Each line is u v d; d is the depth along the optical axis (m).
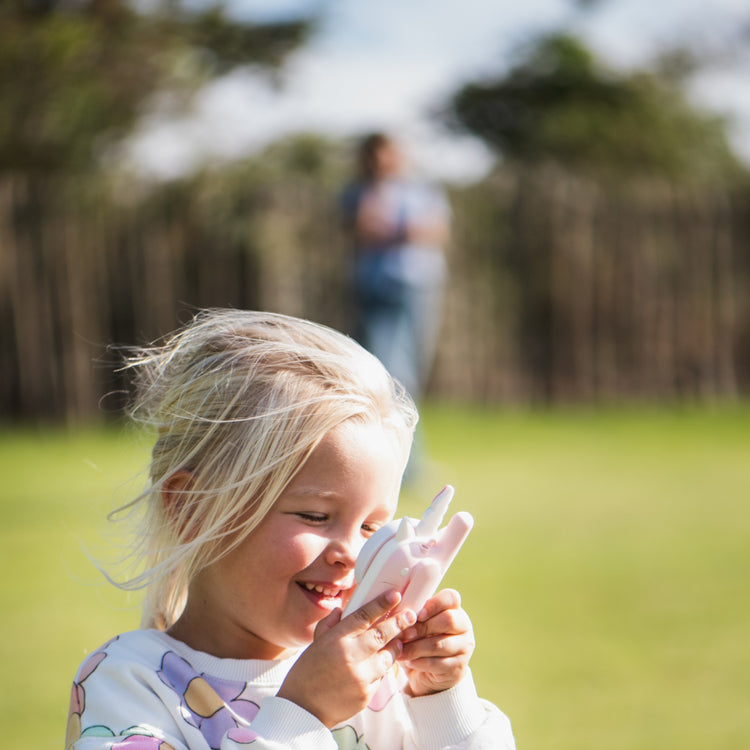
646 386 10.33
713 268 10.29
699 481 6.33
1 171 11.93
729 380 10.32
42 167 12.05
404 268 6.50
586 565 4.38
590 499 5.79
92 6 11.98
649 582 4.12
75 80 11.91
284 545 1.56
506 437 8.32
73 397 9.50
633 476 6.50
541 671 3.13
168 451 1.67
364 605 1.49
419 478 6.11
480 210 10.27
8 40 11.62
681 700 2.91
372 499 1.60
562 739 2.63
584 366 10.32
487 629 3.52
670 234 10.29
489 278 10.28
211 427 1.62
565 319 10.29
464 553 4.58
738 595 3.94
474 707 1.67
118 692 1.57
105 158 12.12
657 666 3.17
